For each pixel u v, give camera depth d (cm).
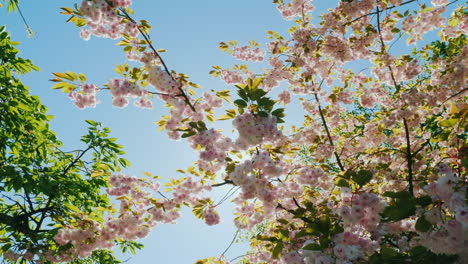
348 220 318
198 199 469
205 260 481
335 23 587
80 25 421
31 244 608
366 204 316
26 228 697
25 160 720
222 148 412
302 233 337
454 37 627
